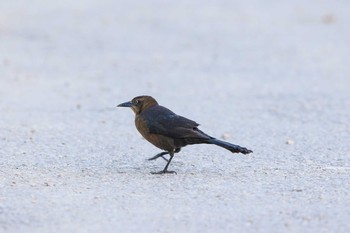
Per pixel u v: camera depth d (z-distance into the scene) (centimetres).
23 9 3534
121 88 2073
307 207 983
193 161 1271
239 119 1681
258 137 1497
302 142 1443
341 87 2027
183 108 1806
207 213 959
